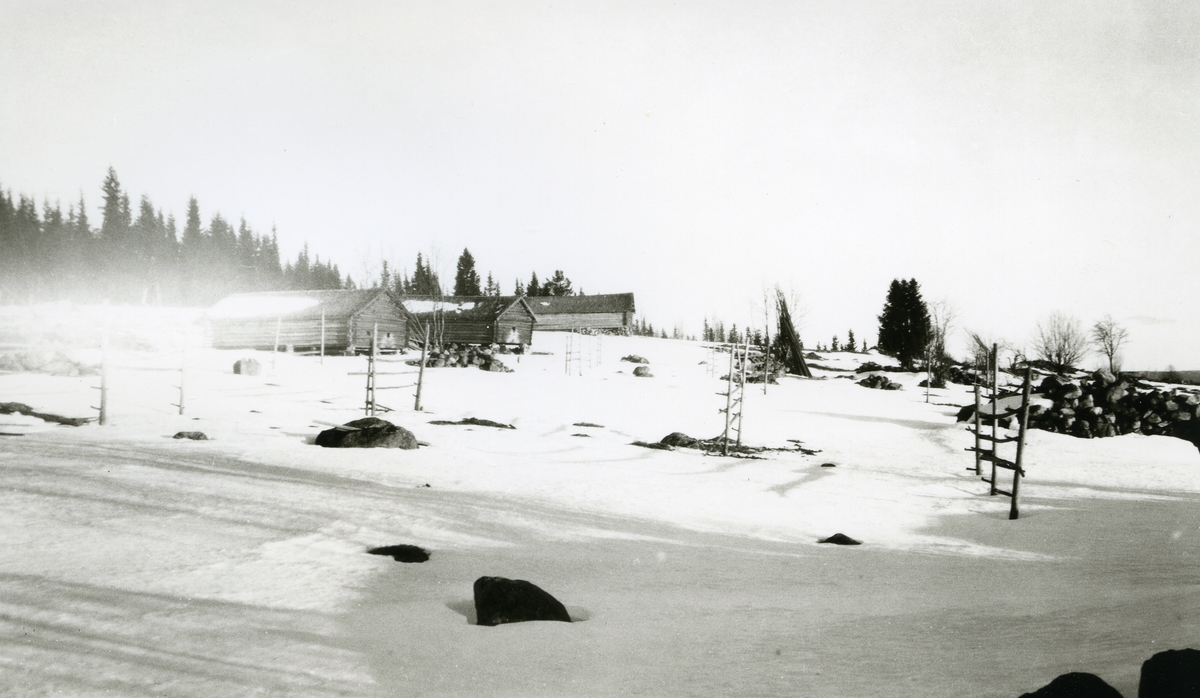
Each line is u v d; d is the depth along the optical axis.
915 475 22.95
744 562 11.14
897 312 80.12
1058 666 5.44
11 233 98.44
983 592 9.13
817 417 39.22
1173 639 5.91
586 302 93.94
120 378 36.25
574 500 16.17
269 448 20.77
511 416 33.75
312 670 5.81
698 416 37.97
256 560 9.68
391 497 14.89
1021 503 18.33
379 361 53.38
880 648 6.45
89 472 15.24
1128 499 18.91
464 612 7.84
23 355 37.31
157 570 8.88
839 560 11.49
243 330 57.22
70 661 5.84
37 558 9.11
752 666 5.99
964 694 4.94
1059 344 72.19
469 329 70.75
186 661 5.94
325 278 133.88
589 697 5.27
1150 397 34.50
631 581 9.73
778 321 76.12
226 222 126.12
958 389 58.06
